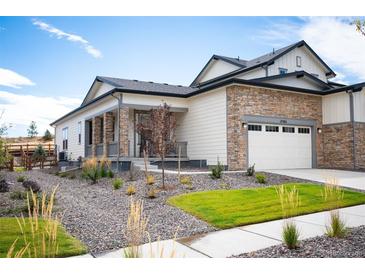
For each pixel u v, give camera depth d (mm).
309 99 17312
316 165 17266
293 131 16594
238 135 14305
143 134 12461
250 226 6074
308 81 17734
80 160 21047
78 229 5879
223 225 6055
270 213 6852
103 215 7109
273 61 19547
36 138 45344
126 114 16094
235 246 4895
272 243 4980
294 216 6590
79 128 23031
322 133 17797
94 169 13164
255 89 15062
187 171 13727
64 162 23375
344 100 16859
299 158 16703
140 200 8469
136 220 3625
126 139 16031
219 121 15289
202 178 11273
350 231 5438
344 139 16797
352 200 8367
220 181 10844
